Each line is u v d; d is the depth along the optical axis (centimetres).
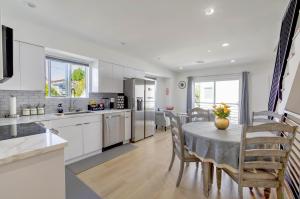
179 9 204
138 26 256
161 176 236
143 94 442
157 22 241
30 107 278
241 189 154
